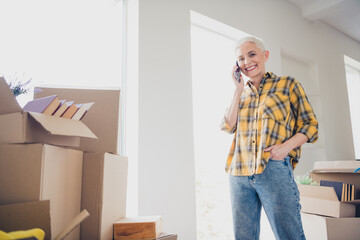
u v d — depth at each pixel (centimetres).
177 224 220
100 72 218
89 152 129
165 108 229
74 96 146
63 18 201
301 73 409
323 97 411
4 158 100
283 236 128
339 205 166
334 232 163
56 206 103
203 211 287
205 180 289
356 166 195
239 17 309
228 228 297
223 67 317
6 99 103
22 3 182
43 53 188
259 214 145
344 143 426
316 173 219
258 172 131
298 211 129
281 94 140
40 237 81
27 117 101
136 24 226
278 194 128
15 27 177
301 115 138
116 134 143
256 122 142
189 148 238
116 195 131
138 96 216
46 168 99
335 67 448
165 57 235
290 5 388
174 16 247
